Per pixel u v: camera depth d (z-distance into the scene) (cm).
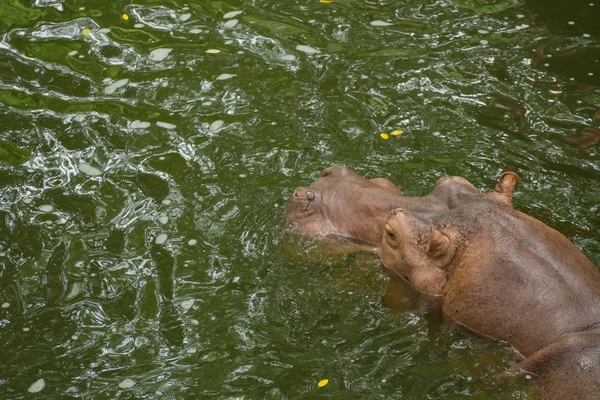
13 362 791
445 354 732
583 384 629
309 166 1052
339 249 848
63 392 755
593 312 673
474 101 1168
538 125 1112
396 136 1103
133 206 1000
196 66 1280
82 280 892
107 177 1052
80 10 1451
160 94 1217
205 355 787
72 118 1166
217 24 1401
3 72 1277
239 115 1163
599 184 989
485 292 718
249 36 1360
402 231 789
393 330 775
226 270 889
